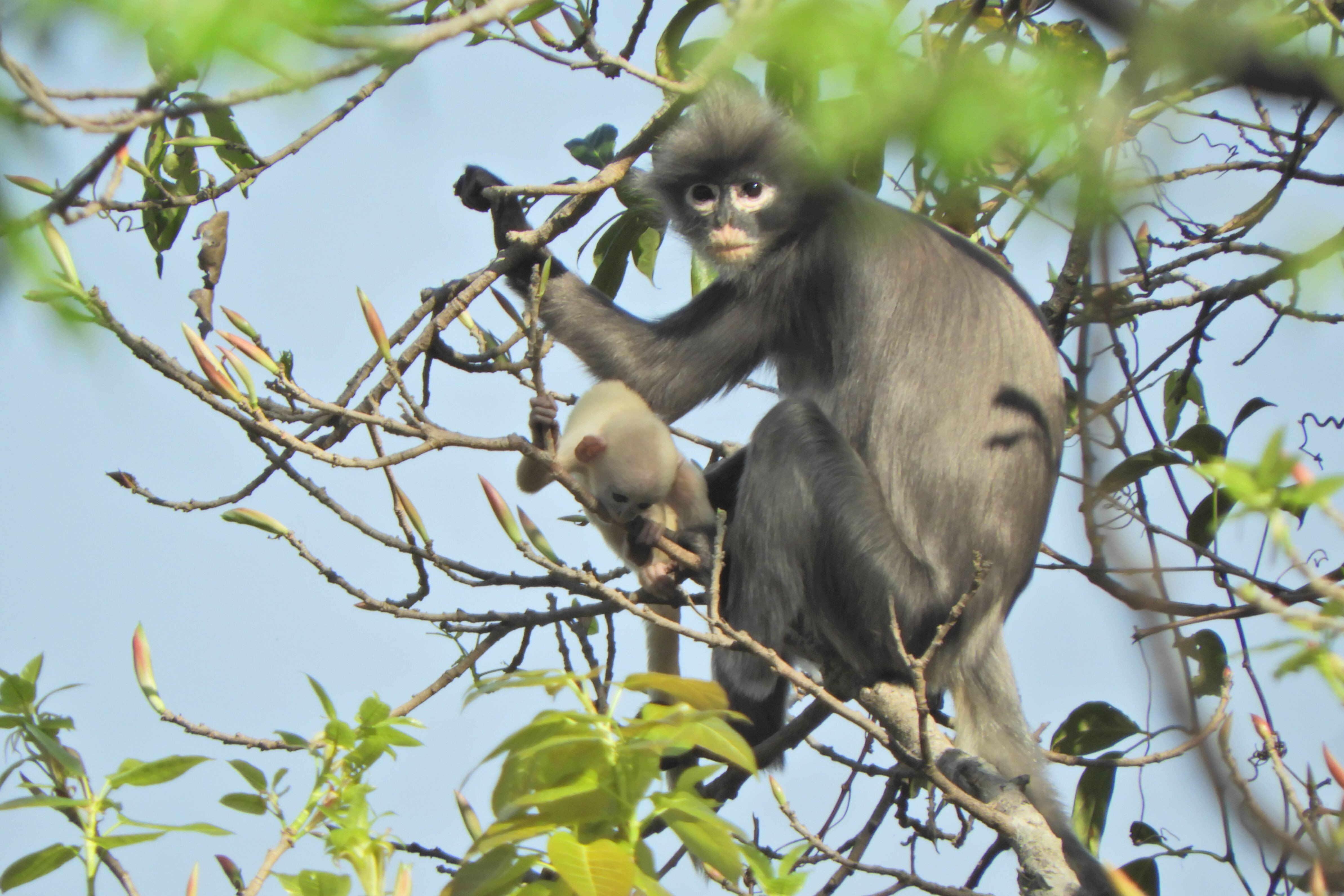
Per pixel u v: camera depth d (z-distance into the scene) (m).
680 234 12.88
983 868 9.77
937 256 11.66
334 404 9.10
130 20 2.72
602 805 5.26
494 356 10.51
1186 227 11.27
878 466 11.16
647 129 9.99
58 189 5.78
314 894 5.42
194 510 8.99
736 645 7.25
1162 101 5.18
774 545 10.95
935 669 10.70
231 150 9.95
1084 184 3.95
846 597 10.80
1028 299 11.45
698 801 5.31
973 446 10.86
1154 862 9.38
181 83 5.61
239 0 2.85
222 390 7.17
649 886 4.95
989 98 3.45
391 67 4.50
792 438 11.11
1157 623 4.92
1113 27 3.07
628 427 10.75
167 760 5.90
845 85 3.45
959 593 10.70
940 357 11.20
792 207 12.31
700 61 7.21
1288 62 3.09
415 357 9.62
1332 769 5.28
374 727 6.04
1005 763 10.23
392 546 8.48
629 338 12.70
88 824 5.75
